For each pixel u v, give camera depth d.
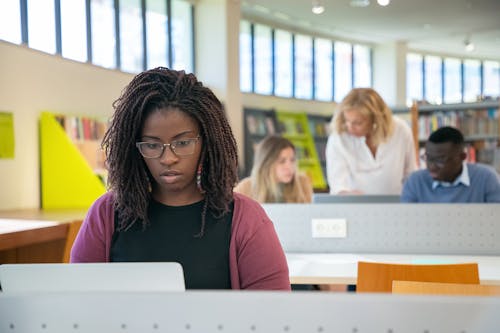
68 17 6.44
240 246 1.30
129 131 1.28
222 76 8.66
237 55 8.85
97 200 1.37
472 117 8.00
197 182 1.30
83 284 1.12
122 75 6.99
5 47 5.11
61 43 6.32
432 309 0.77
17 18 5.64
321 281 2.54
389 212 3.17
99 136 6.20
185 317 0.81
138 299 0.82
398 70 12.24
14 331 0.84
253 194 3.57
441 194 3.35
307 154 10.94
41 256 3.59
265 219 1.35
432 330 0.76
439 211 3.14
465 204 3.12
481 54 13.35
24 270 1.14
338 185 3.96
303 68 11.25
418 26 10.79
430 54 13.14
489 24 10.62
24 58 5.34
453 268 2.20
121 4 7.50
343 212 3.21
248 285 1.30
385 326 0.78
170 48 8.46
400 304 0.77
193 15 8.78
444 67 13.51
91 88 6.40
